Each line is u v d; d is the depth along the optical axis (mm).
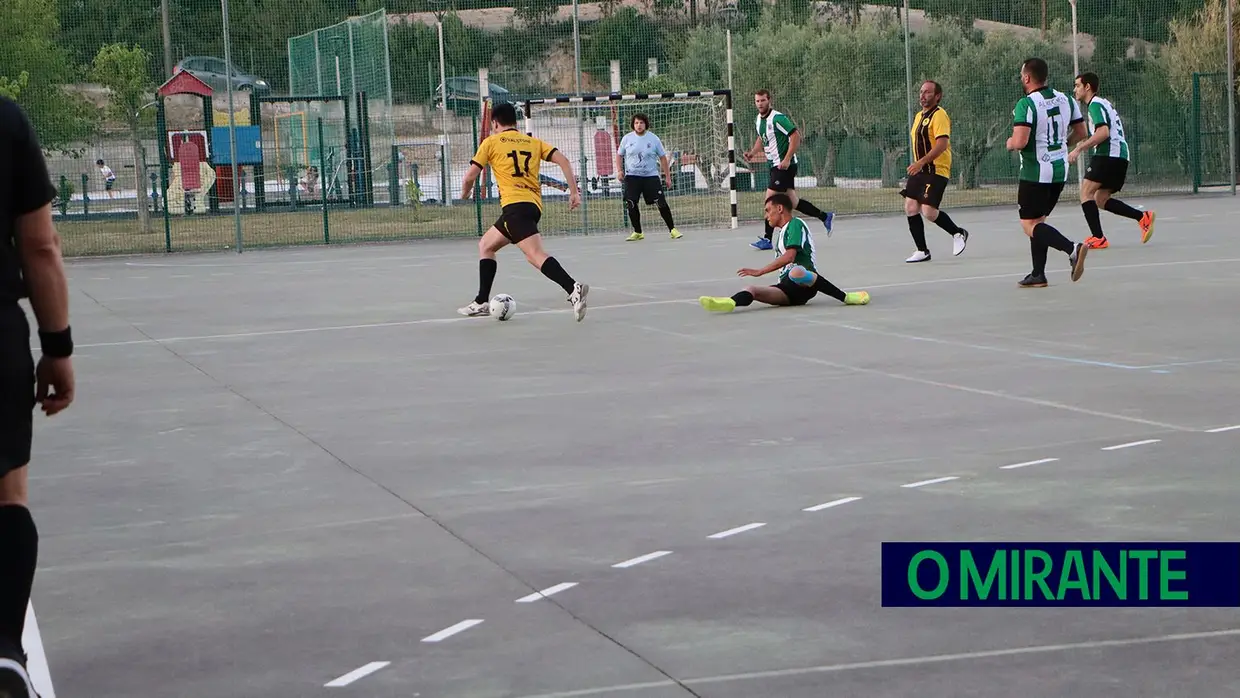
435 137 36156
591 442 6430
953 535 4633
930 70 32656
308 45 34094
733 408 7188
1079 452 5863
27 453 3004
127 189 32000
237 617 3984
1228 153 29891
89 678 3516
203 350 10219
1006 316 10578
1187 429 6266
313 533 4934
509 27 37062
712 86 33750
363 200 31609
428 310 12516
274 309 12992
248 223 27406
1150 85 31844
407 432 6828
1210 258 14625
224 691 3391
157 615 4035
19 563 3100
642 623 3824
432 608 4012
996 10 33906
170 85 30359
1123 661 3443
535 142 11484
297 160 35844
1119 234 18453
